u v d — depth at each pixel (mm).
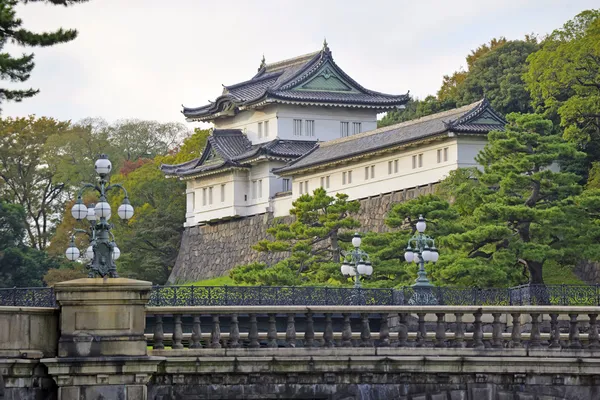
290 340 43156
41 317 39812
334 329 53188
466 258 80562
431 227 88062
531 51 134750
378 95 138250
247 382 41969
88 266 42656
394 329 54094
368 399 42969
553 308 44719
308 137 135500
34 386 39438
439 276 80250
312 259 95375
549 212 84938
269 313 42875
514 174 88375
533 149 91812
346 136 135250
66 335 39281
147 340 43875
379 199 112875
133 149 170875
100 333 39375
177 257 140000
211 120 145125
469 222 86562
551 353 44438
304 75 135500
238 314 43281
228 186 133250
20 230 131750
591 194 88750
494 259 82438
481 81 135125
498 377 43844
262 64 149250
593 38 108000
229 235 133250
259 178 131000
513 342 44875
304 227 97062
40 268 130625
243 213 132500
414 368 43219
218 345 42219
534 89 113938
